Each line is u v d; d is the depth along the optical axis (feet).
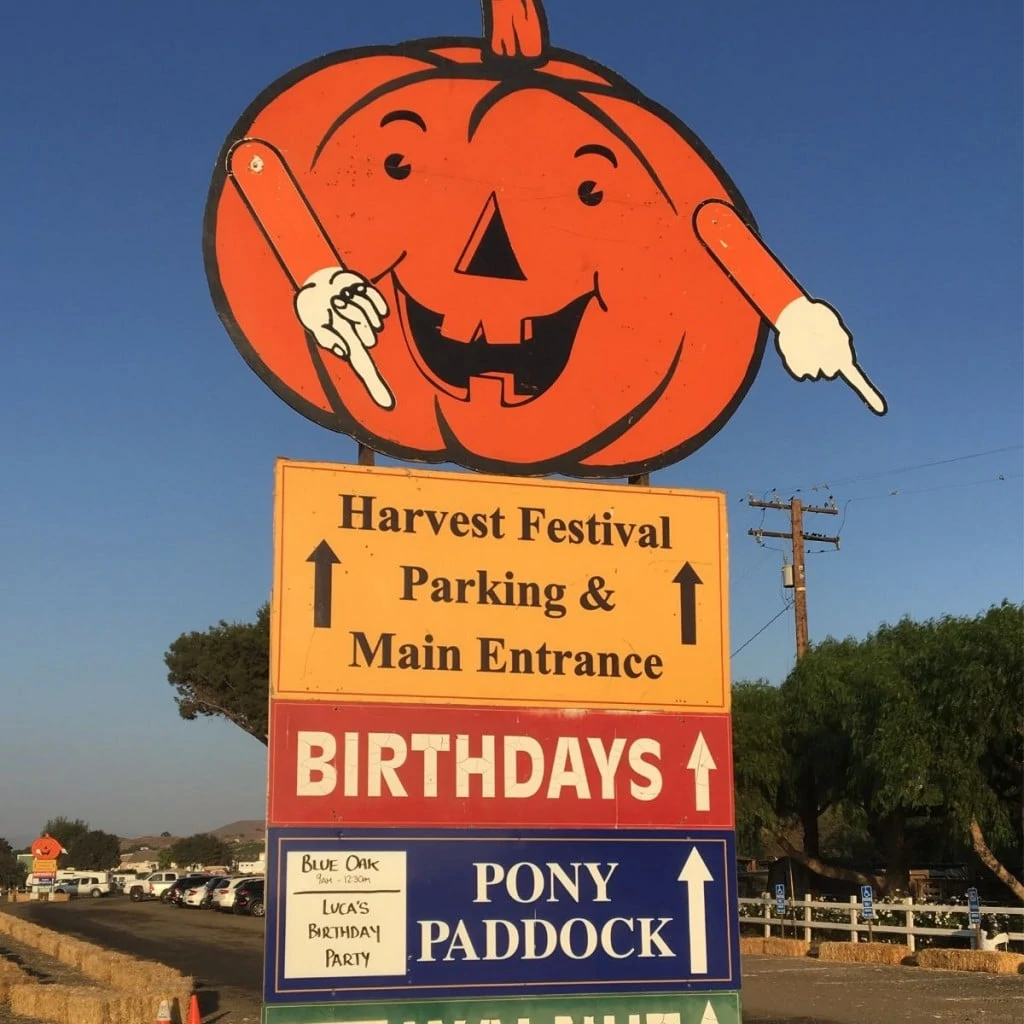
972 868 111.75
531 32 28.71
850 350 29.22
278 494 25.09
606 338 27.86
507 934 24.64
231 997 62.64
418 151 27.40
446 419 26.53
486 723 25.35
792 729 102.83
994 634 77.41
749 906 98.32
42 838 241.14
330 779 24.34
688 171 29.14
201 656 168.25
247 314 25.70
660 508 27.20
